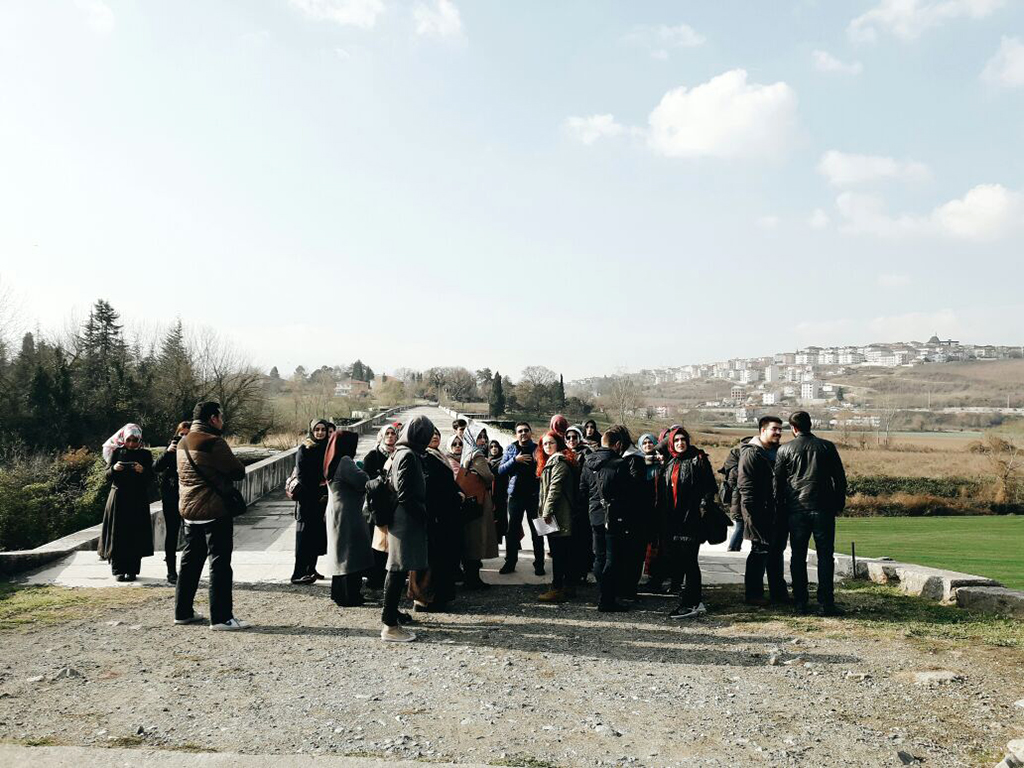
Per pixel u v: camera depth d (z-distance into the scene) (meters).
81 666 5.36
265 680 5.09
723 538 7.13
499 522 9.31
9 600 7.48
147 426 42.91
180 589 6.65
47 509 16.17
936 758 3.88
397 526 6.24
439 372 166.62
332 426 8.78
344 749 3.87
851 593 8.16
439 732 4.16
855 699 4.79
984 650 5.90
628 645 6.14
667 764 3.77
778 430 7.55
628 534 7.36
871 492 34.47
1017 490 33.34
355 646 6.03
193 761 3.53
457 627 6.73
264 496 19.84
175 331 46.53
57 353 41.91
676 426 7.37
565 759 3.81
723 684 5.12
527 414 106.69
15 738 3.94
